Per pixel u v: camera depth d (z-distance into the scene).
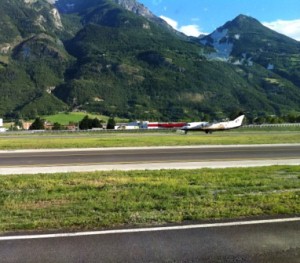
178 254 6.08
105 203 9.36
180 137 49.34
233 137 47.66
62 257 5.89
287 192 10.97
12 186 11.98
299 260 5.88
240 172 15.38
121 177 13.96
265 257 6.00
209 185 12.23
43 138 50.47
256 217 8.20
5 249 6.21
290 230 7.36
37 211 8.54
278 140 39.09
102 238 6.78
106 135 62.91
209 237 6.91
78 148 29.89
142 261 5.78
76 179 13.42
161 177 13.97
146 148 29.62
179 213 8.40
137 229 7.29
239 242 6.66
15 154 24.86
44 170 16.62
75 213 8.40
